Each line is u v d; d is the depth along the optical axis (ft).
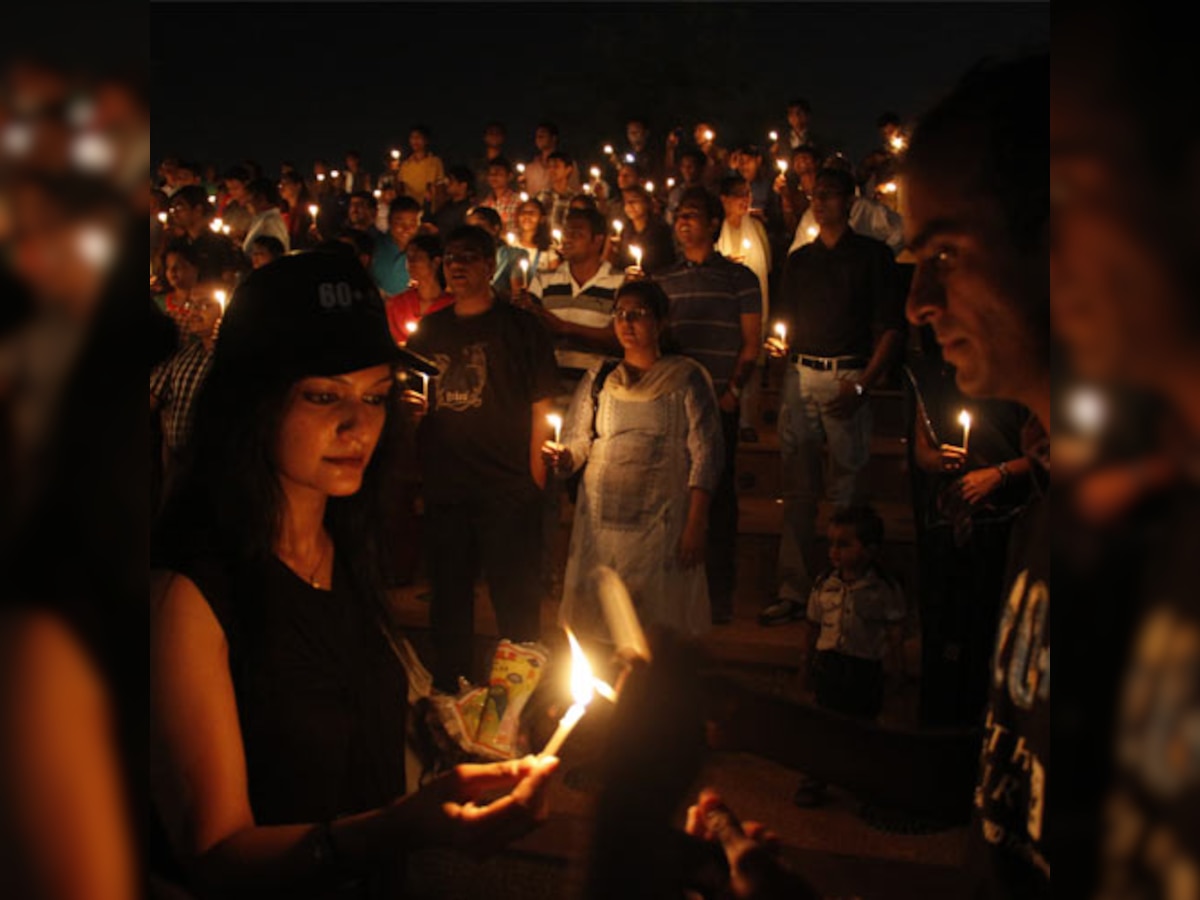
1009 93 3.17
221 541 5.11
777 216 34.94
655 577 14.87
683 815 3.59
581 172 55.72
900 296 18.37
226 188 42.47
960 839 13.43
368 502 5.81
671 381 15.02
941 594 13.93
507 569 15.60
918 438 13.84
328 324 5.20
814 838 13.56
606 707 3.86
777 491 25.05
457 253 15.21
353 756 5.39
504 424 15.30
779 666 18.40
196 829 4.66
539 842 12.73
